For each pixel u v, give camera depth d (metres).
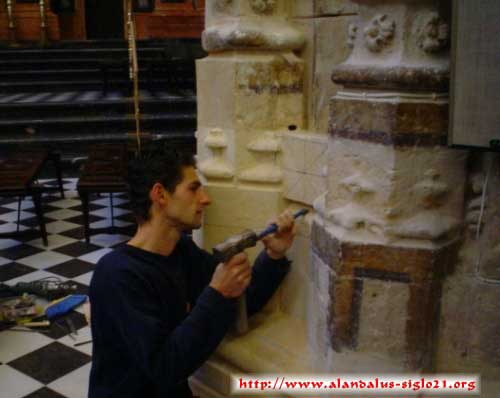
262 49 1.93
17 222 4.55
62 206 5.29
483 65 1.19
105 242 4.35
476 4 1.17
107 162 4.60
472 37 1.19
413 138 1.33
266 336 1.95
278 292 2.10
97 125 7.33
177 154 1.47
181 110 7.94
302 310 2.01
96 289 1.42
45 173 6.39
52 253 4.11
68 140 6.96
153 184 1.43
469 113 1.23
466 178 1.40
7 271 3.78
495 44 1.17
